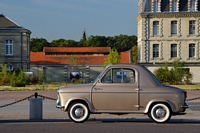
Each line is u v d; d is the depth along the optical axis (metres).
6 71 73.56
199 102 31.25
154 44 78.44
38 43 166.88
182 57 78.06
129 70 17.27
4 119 19.55
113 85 17.11
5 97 37.59
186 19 77.81
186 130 15.28
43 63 90.88
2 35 84.69
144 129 15.48
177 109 16.92
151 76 17.22
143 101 16.94
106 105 17.05
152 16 78.12
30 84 68.19
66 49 100.69
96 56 97.38
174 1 78.50
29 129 15.48
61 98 17.23
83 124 17.05
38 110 19.23
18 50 85.12
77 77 88.94
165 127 16.12
